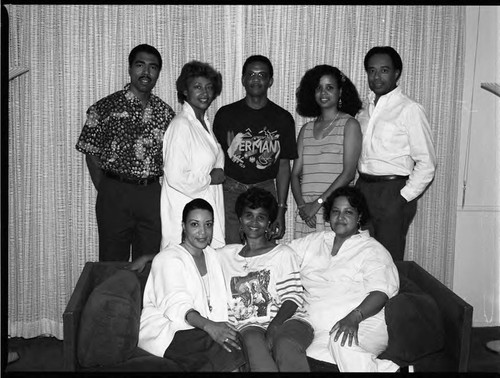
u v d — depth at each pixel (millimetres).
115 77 3871
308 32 3945
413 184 3469
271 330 2846
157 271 2896
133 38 3846
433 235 4203
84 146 3543
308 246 3113
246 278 2965
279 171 3697
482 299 4238
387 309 2801
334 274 2988
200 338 2727
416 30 3992
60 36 3779
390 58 3492
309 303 2992
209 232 2932
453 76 4043
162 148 3537
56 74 3811
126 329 2672
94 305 2648
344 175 3508
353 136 3504
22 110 3801
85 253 3988
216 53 3908
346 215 2998
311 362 2811
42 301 3990
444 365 2824
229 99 3967
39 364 3570
